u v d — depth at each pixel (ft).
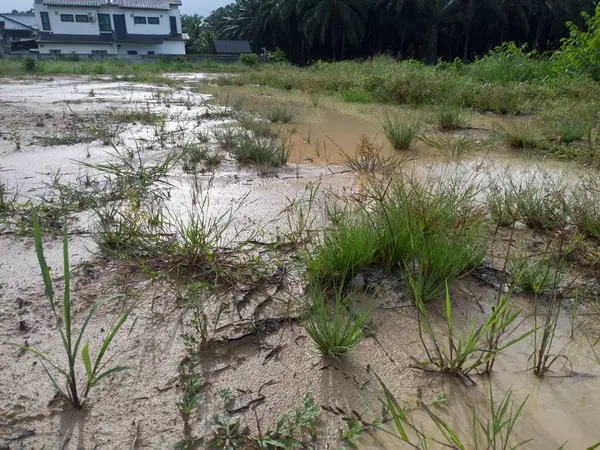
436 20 113.60
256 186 12.48
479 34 126.93
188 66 94.07
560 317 6.50
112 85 48.80
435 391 5.11
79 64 85.35
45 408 4.76
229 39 179.22
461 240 7.73
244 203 11.02
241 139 16.65
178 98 34.91
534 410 4.83
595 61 32.65
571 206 9.84
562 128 18.65
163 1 139.13
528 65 37.50
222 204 10.96
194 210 10.46
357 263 7.35
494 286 7.28
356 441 4.45
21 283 7.16
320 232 8.89
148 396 4.96
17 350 5.63
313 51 138.31
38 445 4.33
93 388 5.03
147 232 9.04
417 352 5.77
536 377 5.32
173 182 12.74
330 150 17.26
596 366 5.51
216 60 114.83
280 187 12.39
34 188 12.01
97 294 6.88
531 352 5.76
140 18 136.26
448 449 4.32
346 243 7.42
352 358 5.66
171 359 5.54
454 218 8.66
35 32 163.63
